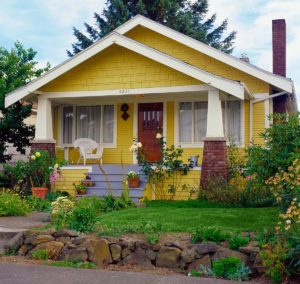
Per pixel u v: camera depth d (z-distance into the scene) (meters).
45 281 6.67
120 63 15.82
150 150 17.81
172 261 7.54
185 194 14.82
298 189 7.84
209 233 7.74
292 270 6.59
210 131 14.49
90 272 7.15
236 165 14.40
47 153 15.69
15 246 8.49
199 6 40.59
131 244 7.82
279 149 9.49
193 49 17.55
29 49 19.95
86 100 18.00
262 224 9.37
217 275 6.93
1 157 19.05
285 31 18.72
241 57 19.67
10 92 16.47
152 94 16.38
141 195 14.70
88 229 8.76
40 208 12.96
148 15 35.41
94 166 16.44
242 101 16.55
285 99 17.22
